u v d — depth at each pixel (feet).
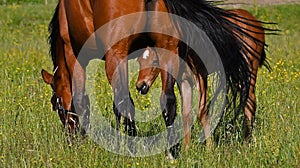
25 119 42.09
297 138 37.93
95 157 34.40
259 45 44.55
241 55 39.09
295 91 50.62
